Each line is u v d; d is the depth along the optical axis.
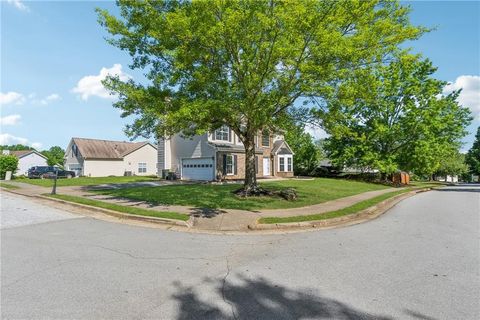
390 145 33.81
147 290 4.52
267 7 10.92
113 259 6.01
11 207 13.05
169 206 12.59
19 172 51.81
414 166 33.03
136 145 49.97
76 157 45.44
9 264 5.64
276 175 36.53
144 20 12.29
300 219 10.20
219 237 8.23
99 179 30.39
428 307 4.01
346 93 11.86
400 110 32.59
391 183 32.78
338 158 35.75
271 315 3.79
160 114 11.51
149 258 6.13
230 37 11.14
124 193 16.92
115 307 3.96
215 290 4.55
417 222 10.59
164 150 32.41
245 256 6.36
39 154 54.50
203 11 10.17
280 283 4.83
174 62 12.32
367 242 7.64
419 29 11.17
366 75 12.06
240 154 30.92
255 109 12.69
